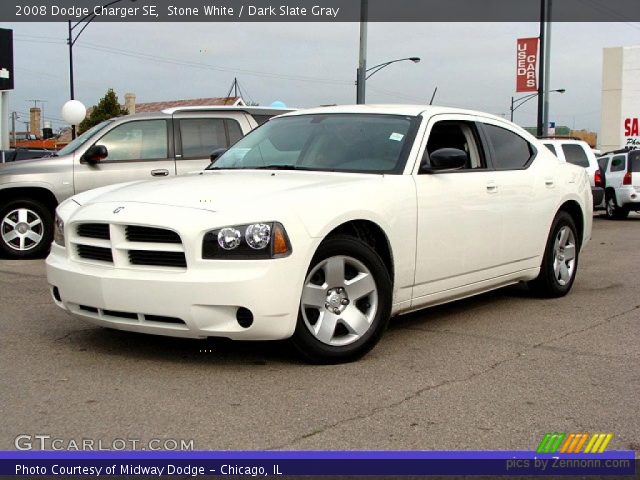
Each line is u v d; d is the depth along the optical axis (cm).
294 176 523
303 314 458
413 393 429
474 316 638
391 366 481
